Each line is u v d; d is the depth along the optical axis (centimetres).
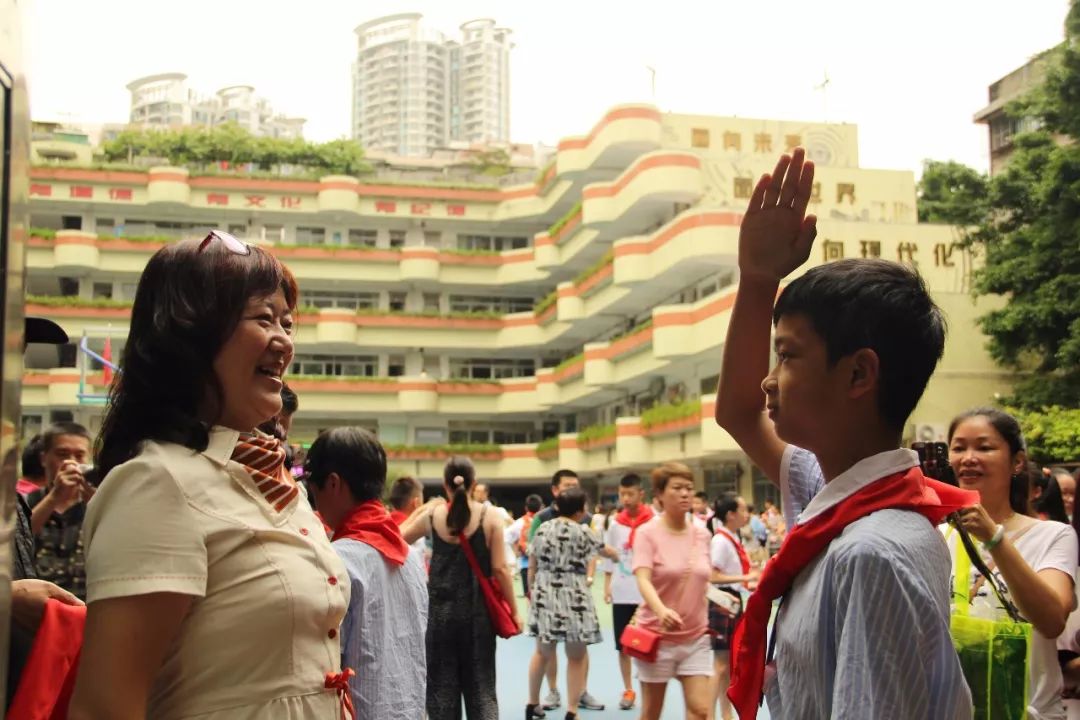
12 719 196
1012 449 344
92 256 3916
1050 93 1886
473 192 4400
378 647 362
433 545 596
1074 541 325
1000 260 2019
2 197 155
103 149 4384
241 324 205
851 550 153
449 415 4272
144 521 184
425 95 12838
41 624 206
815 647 157
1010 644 277
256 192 4228
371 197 4331
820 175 2912
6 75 156
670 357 2820
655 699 582
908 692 146
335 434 389
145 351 203
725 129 3394
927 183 3016
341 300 4397
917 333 171
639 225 3381
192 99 9744
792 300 176
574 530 764
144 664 180
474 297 4434
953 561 330
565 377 3825
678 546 591
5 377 156
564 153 3694
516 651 1245
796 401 174
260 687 192
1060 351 1847
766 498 2589
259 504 201
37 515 420
